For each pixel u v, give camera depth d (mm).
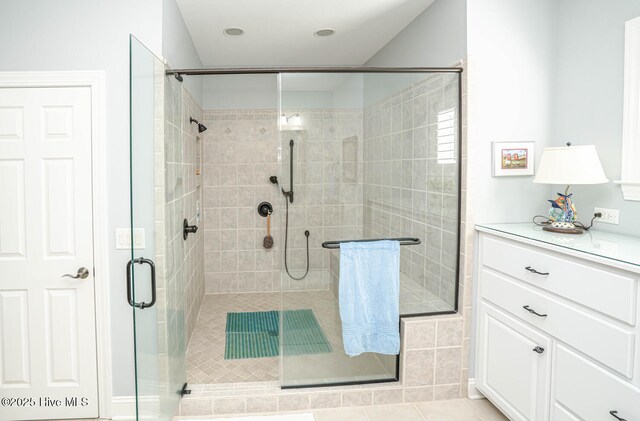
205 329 3305
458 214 2312
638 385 1288
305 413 2168
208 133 4148
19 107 2041
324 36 3145
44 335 2115
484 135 2225
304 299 2277
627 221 1898
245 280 4305
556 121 2289
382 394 2242
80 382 2133
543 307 1710
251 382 2344
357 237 2279
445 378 2285
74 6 2018
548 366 1688
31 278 2094
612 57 1953
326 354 2307
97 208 2068
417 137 2270
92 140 2055
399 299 2289
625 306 1327
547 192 2312
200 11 2615
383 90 2258
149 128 1809
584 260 1492
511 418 1938
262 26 2904
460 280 2307
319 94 2221
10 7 2006
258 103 4188
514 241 1906
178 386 2162
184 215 2744
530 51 2248
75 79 2025
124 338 2113
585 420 1491
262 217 4273
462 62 2217
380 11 2660
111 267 2096
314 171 2246
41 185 2070
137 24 2035
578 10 2131
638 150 1839
